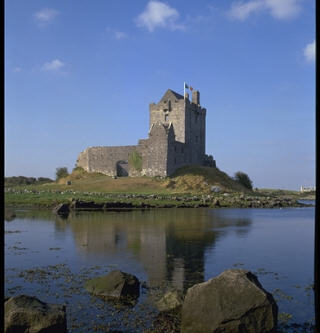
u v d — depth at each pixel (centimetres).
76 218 3884
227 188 8438
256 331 962
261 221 3909
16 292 1337
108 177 9138
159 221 3656
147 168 8881
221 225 3403
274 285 1464
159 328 1053
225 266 1761
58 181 9725
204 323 987
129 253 2036
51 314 959
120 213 4603
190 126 10219
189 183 8281
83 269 1680
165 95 10200
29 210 4850
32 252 2048
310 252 2111
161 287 1416
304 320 1114
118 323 1082
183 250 2139
